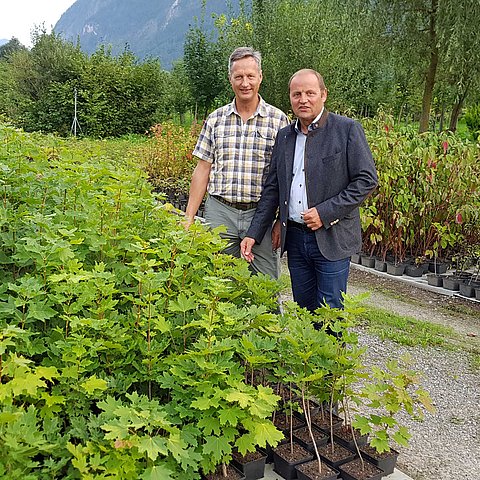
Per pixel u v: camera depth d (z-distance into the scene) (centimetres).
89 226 312
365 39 1433
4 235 296
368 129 840
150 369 258
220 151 423
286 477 275
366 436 300
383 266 743
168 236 316
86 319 237
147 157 1197
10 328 206
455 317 603
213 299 260
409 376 268
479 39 1220
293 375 273
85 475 196
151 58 2788
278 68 1625
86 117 2505
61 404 238
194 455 223
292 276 402
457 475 331
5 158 378
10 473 189
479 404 418
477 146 728
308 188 369
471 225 711
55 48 2675
